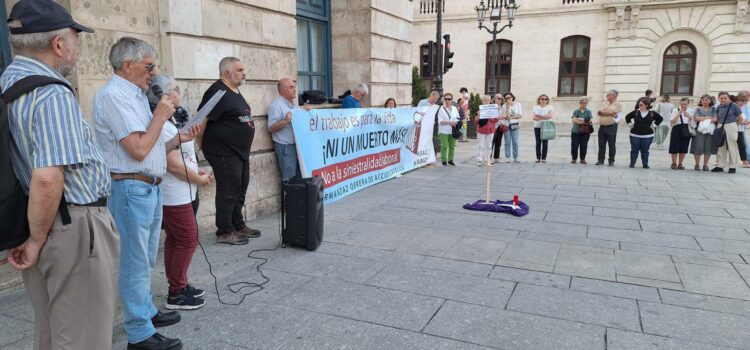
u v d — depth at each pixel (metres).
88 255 2.15
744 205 6.84
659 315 3.42
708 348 2.98
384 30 9.44
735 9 20.70
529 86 24.75
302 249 4.81
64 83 2.05
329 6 8.94
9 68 2.04
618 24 22.44
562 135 19.06
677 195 7.55
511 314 3.43
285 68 6.54
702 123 9.96
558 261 4.50
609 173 9.83
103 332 2.26
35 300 2.21
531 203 6.90
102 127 2.72
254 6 5.91
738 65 21.03
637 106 10.82
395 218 6.01
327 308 3.52
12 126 1.95
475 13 25.03
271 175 6.32
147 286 2.93
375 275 4.14
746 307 3.55
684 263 4.46
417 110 9.79
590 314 3.43
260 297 3.71
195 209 3.72
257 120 6.09
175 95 3.51
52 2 2.08
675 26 21.69
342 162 7.20
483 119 10.72
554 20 23.81
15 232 1.96
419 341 3.06
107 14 4.34
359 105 7.95
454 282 4.00
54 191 1.95
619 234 5.38
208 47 5.31
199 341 3.07
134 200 2.77
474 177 9.18
